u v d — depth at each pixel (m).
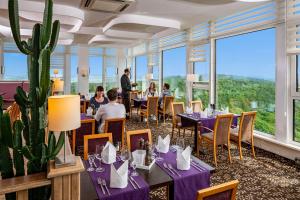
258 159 3.86
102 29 6.82
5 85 6.72
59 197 1.14
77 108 1.48
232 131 4.09
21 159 1.33
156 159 2.17
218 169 3.43
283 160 3.82
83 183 1.71
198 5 4.48
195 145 4.27
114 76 11.30
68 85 10.23
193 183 1.86
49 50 1.29
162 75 8.63
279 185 2.93
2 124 1.24
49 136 1.41
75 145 3.29
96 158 2.18
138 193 1.63
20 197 1.11
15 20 1.25
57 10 4.52
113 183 1.65
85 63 10.34
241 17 4.89
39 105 1.35
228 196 1.35
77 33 6.80
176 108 5.18
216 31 5.68
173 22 5.77
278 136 4.12
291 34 3.80
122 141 3.29
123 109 3.70
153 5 4.51
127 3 4.15
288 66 3.93
